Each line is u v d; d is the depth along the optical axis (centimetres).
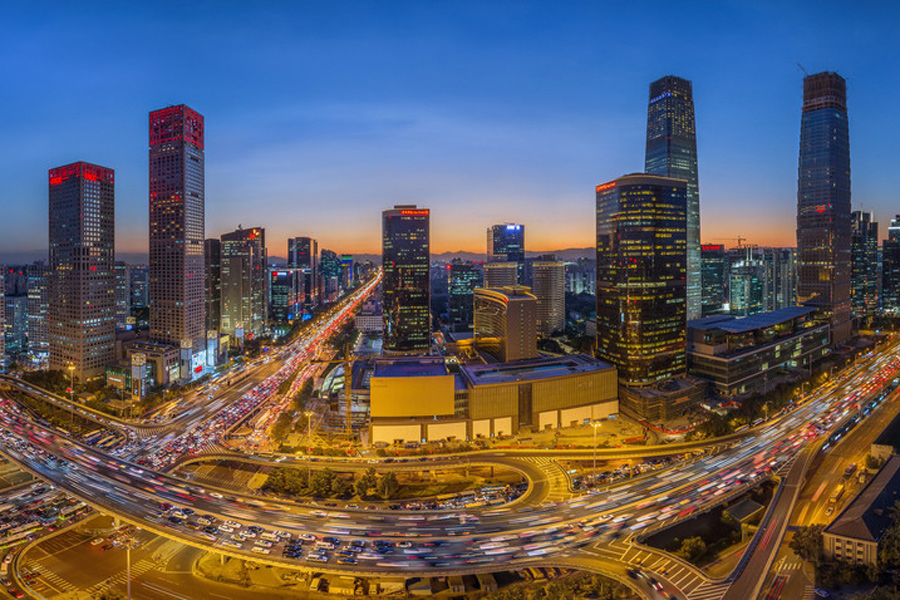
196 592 18012
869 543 17800
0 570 19025
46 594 17800
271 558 18225
